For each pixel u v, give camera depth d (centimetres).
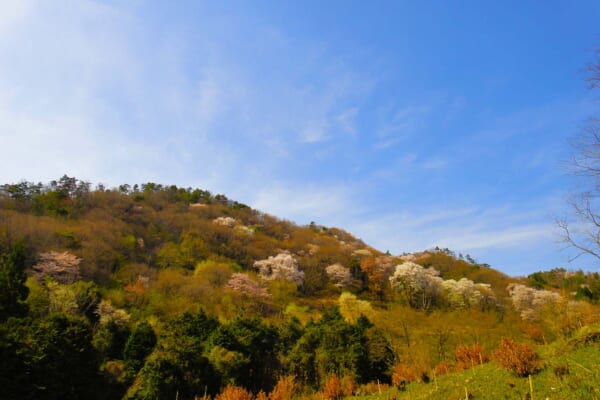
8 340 1953
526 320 5072
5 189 8162
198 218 10269
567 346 1662
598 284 4834
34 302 4000
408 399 1608
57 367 2138
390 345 3209
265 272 7875
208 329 3516
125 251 7225
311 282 7919
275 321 5275
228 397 1975
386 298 7525
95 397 2414
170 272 6656
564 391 1106
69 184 9538
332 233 13700
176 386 2223
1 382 1825
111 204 9338
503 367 1518
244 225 11244
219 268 7094
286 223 12862
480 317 4722
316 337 3391
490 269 9894
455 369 2144
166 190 12569
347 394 2228
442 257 11019
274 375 3216
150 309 5003
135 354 3219
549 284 8556
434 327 4003
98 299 4831
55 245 5969
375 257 10156
